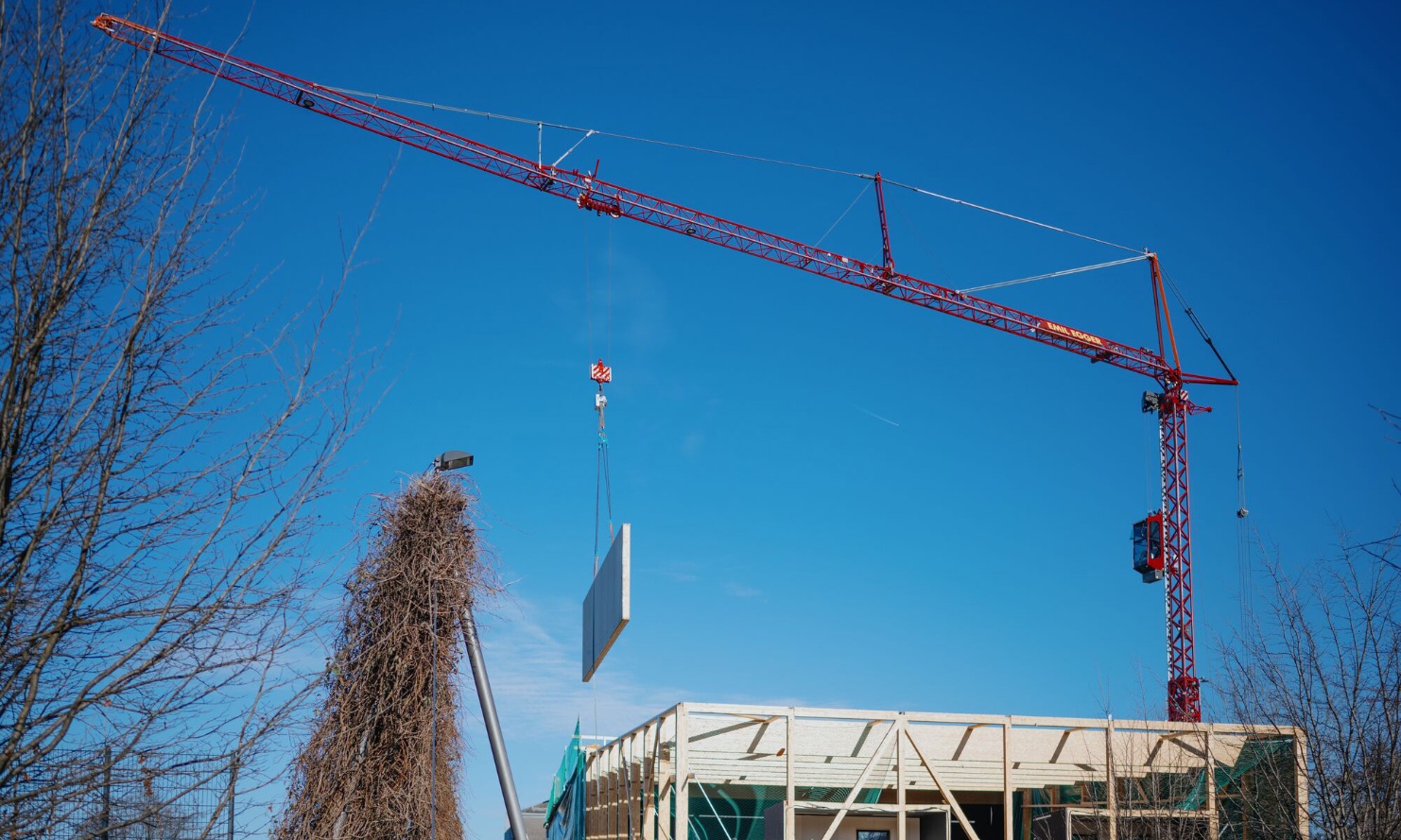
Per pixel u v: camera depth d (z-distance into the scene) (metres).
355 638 11.49
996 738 21.53
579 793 22.20
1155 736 21.22
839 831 23.39
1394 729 9.75
